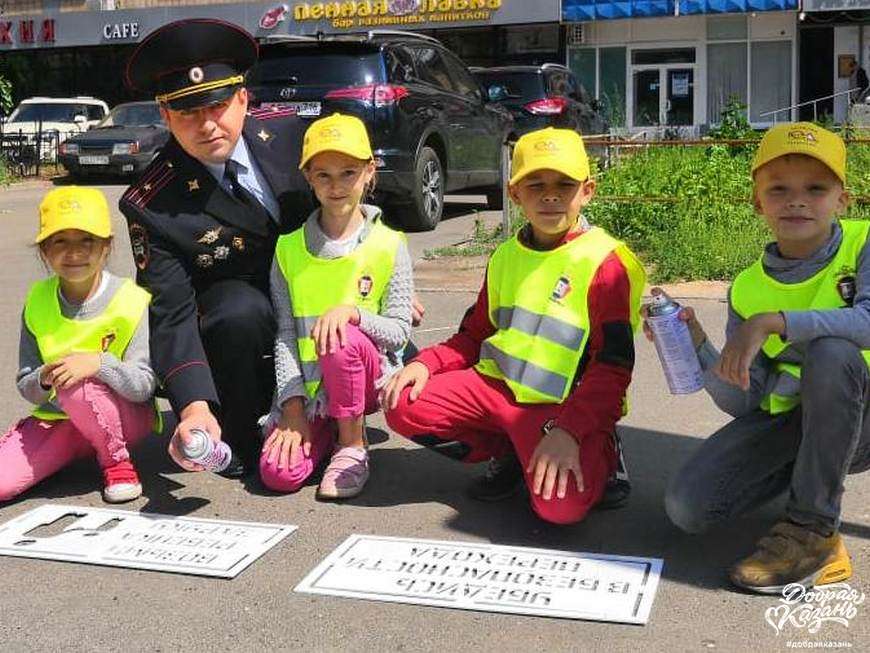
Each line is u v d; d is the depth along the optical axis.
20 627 2.89
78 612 2.96
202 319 3.92
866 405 2.89
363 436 3.89
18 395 5.25
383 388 3.67
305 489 3.88
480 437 3.64
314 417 3.86
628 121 25.23
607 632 2.77
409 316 3.89
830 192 2.97
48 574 3.21
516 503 3.71
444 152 10.81
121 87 28.78
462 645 2.72
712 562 3.19
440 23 25.11
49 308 3.81
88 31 27.56
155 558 3.29
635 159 9.90
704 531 3.23
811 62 24.14
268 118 4.17
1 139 20.84
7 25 28.38
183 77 3.71
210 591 3.07
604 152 10.00
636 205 8.93
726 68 24.45
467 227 10.88
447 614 2.89
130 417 3.78
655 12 23.70
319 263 3.82
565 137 3.42
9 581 3.16
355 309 3.68
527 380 3.45
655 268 7.96
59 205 3.65
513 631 2.79
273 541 3.39
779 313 2.87
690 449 4.23
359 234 3.84
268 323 3.93
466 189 11.77
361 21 25.56
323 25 25.80
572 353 3.43
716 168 9.10
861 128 10.43
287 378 3.81
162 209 3.86
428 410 3.55
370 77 9.79
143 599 3.03
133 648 2.76
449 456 3.71
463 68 12.05
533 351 3.45
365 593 3.02
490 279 3.64
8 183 18.88
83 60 28.94
